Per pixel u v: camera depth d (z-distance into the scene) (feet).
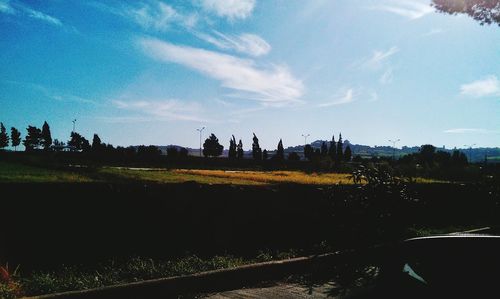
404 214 38.91
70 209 23.79
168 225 27.66
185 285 21.03
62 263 22.09
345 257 28.50
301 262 26.66
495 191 60.34
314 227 36.11
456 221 51.85
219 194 31.09
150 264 22.89
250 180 107.34
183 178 102.73
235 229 31.24
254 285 23.06
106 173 112.78
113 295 18.58
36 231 22.30
